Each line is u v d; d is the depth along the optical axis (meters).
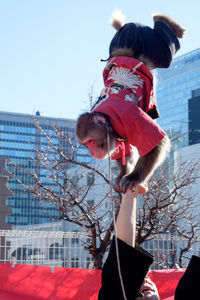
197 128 89.19
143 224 11.66
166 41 3.59
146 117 3.25
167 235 12.88
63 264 11.17
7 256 10.52
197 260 2.39
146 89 3.50
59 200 11.85
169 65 3.65
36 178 12.33
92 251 11.22
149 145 3.18
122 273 2.24
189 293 2.38
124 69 3.49
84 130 3.17
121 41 3.61
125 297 2.16
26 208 127.56
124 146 3.56
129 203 2.45
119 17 3.71
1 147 147.75
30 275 6.12
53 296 6.12
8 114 149.75
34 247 10.73
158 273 6.84
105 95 3.43
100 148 3.18
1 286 6.07
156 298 2.67
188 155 29.67
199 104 90.19
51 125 13.29
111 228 11.13
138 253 2.24
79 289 6.21
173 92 192.00
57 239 11.14
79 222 11.75
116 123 3.21
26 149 149.38
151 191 12.46
